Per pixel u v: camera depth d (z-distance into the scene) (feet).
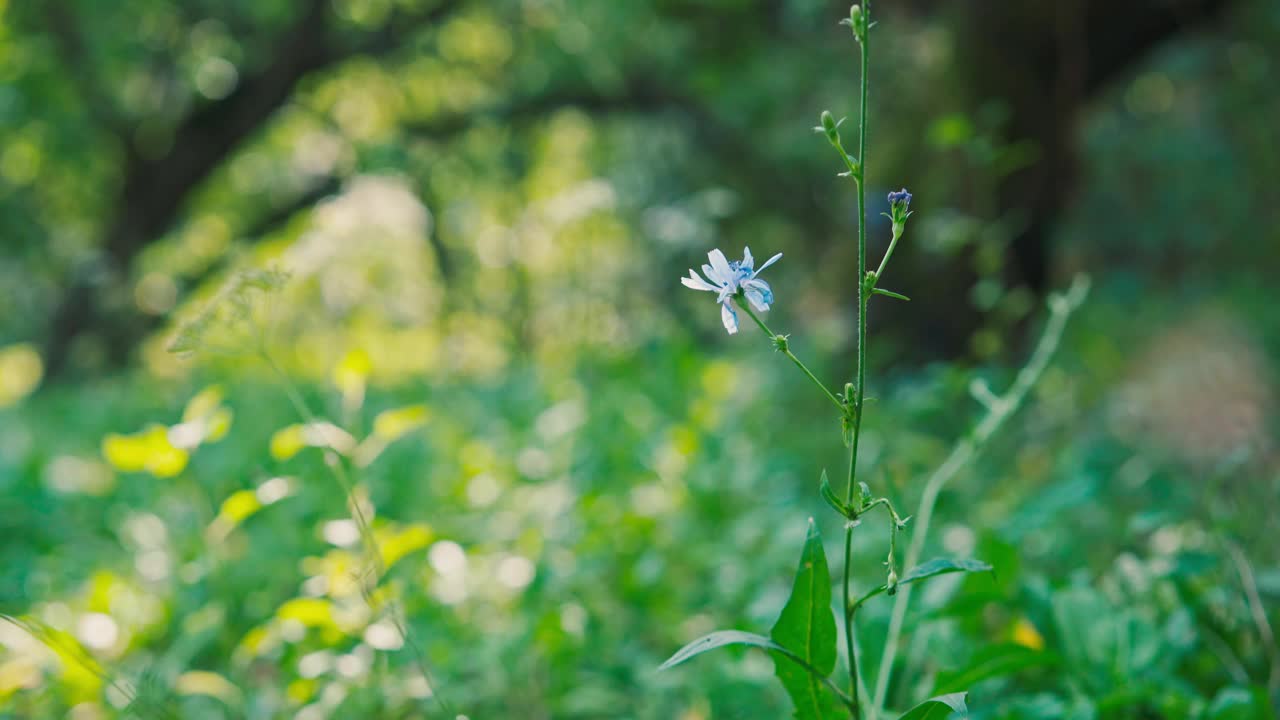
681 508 13.35
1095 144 45.44
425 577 10.13
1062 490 9.70
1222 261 48.32
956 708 5.41
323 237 13.99
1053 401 17.33
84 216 41.19
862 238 5.63
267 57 38.11
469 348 41.55
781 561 10.82
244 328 8.52
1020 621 8.76
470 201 42.60
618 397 17.92
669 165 37.99
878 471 13.20
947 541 10.84
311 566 10.28
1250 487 11.89
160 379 26.14
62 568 11.70
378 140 40.55
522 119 39.91
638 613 10.98
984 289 15.69
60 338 37.83
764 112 34.68
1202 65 41.70
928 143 21.11
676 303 29.43
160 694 8.46
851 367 20.53
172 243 45.06
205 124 38.42
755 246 37.06
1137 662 7.56
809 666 5.85
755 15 31.27
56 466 16.07
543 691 9.29
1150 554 10.49
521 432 17.07
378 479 13.33
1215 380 22.80
